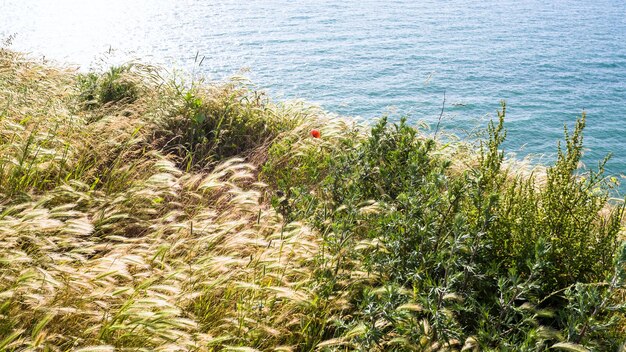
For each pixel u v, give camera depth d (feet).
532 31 282.97
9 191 16.65
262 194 21.58
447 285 12.13
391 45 219.20
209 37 202.08
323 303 13.37
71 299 11.59
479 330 11.76
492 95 155.33
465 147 28.58
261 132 26.86
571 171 15.64
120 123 22.75
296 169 22.35
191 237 15.64
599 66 208.74
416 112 127.13
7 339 9.46
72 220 14.23
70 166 19.62
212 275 13.79
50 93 26.07
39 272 11.44
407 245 14.44
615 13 369.09
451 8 354.95
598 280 14.14
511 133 122.83
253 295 13.34
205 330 12.49
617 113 146.30
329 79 155.53
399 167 18.63
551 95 161.27
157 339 11.02
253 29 228.43
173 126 25.59
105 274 11.86
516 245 14.75
